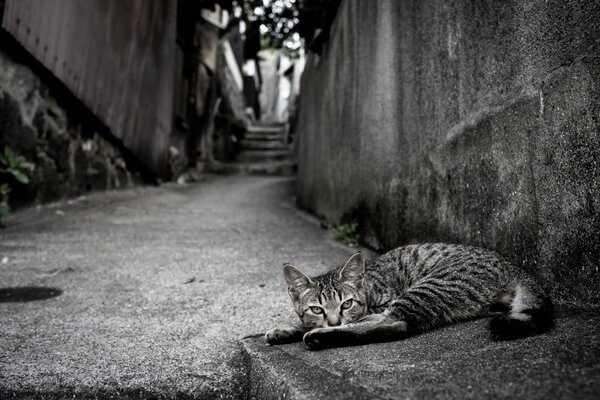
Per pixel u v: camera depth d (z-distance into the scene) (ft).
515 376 1.18
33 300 2.69
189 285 3.02
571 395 1.04
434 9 2.77
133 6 6.95
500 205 2.13
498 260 1.99
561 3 1.72
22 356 1.90
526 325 1.50
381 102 3.76
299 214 6.64
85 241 4.28
